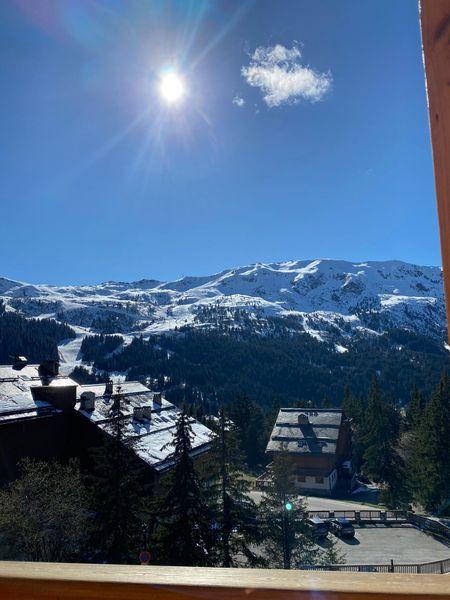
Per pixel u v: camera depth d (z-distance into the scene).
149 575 0.96
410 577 0.94
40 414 21.30
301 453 44.62
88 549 13.46
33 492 12.32
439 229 0.85
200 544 14.21
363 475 50.19
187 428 14.68
